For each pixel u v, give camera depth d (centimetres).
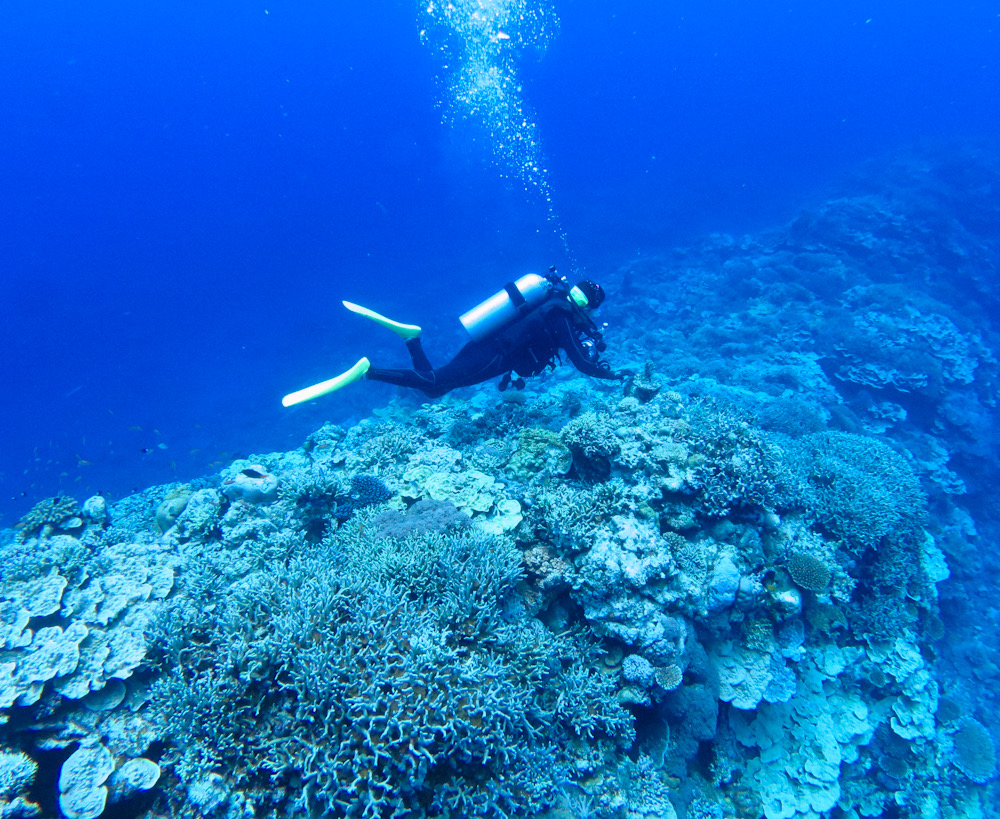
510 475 522
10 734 303
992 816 564
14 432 3166
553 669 344
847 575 474
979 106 6231
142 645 352
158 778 298
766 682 420
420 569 342
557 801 305
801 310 1628
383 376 480
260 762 270
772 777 439
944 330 1427
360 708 259
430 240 5359
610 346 1719
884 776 525
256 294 5725
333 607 312
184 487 615
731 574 407
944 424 1270
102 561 438
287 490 517
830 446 697
